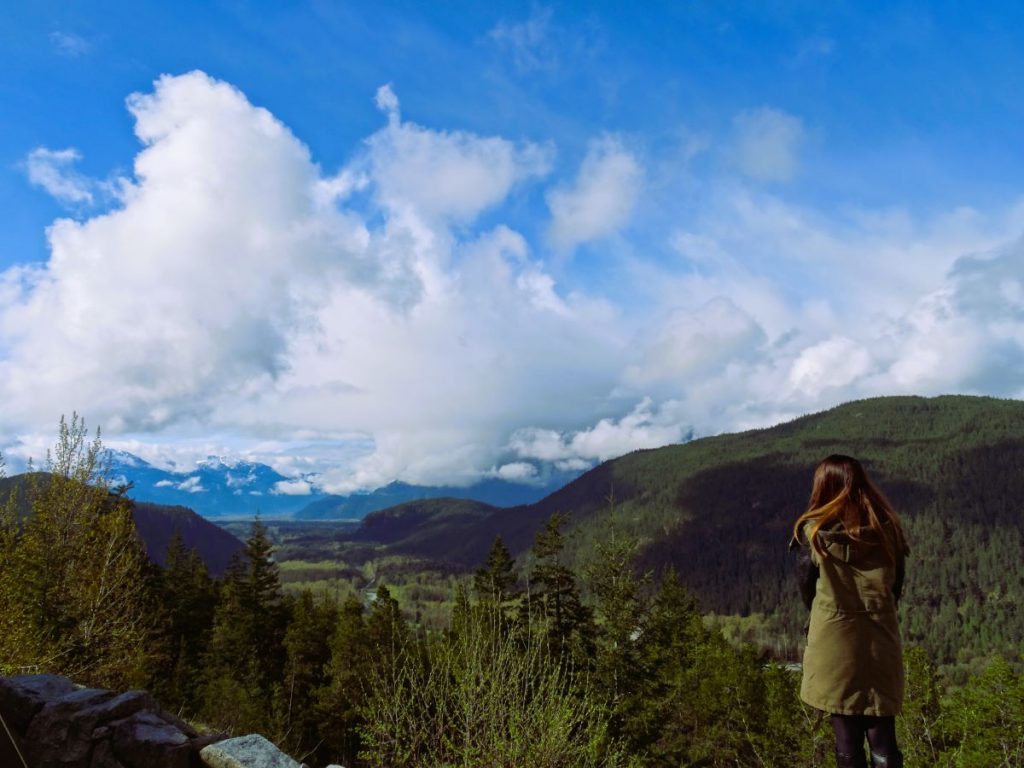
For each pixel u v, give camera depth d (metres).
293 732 27.89
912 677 6.77
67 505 14.25
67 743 4.28
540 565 21.00
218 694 24.31
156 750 4.13
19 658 11.45
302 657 36.53
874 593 3.05
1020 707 12.38
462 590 16.89
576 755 6.01
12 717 4.46
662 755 19.72
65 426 14.66
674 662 31.52
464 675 5.86
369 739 5.71
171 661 33.97
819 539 3.16
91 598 13.57
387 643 27.23
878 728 3.00
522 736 5.61
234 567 49.94
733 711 22.27
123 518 14.91
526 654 6.15
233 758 4.13
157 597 29.66
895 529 3.13
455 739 5.79
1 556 12.91
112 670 13.66
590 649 19.42
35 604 12.87
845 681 3.01
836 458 3.31
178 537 48.22
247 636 38.81
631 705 18.38
